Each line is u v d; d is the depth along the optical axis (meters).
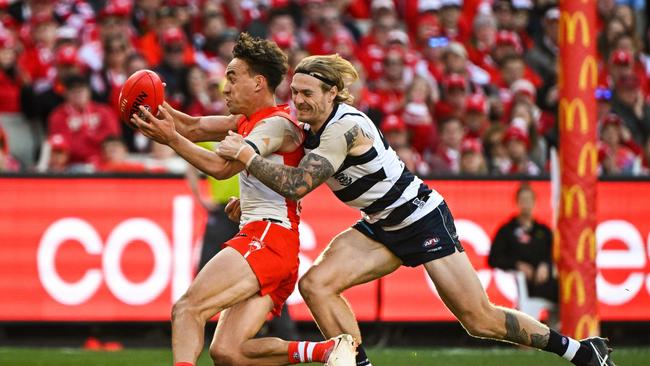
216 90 31.89
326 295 17.75
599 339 18.62
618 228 28.58
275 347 16.73
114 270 27.86
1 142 30.55
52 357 24.81
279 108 17.33
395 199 17.67
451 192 28.36
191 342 16.27
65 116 31.53
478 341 28.45
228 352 16.77
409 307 28.14
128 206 27.94
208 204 26.06
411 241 17.86
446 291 17.86
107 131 31.62
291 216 17.28
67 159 30.95
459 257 17.92
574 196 24.91
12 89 32.62
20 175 27.77
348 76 17.16
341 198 17.86
